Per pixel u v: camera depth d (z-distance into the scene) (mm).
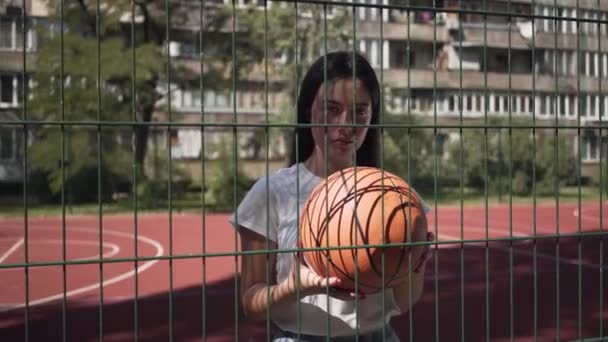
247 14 24438
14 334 6219
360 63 2311
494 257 10953
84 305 7492
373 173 2133
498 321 6574
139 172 23344
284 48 24594
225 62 25438
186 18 25297
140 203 22625
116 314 7004
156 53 23953
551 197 25000
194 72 25453
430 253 2234
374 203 2035
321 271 2086
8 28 22453
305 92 2348
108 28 23891
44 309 7305
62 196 1882
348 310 2250
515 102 11734
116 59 22938
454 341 5895
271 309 2219
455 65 33281
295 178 2328
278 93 26922
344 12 23484
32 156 22688
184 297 7852
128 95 23672
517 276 9156
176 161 25391
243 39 24812
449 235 15766
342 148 2291
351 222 2016
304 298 2250
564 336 6062
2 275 9484
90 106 22562
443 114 31859
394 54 32531
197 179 25281
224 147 27344
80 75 22578
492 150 25484
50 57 22188
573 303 7363
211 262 10555
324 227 2047
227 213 21281
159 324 6520
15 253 12961
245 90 26828
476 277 9070
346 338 2271
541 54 23438
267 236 2256
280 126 2041
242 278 2312
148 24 25016
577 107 2502
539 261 10555
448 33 33344
